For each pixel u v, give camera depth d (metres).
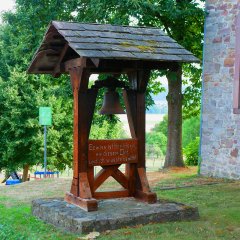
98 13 12.39
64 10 14.06
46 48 7.14
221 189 9.96
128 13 11.87
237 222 6.86
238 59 10.98
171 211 6.70
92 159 6.93
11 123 21.02
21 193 10.01
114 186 10.33
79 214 6.42
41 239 5.80
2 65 22.22
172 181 11.20
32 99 21.28
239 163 11.22
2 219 7.15
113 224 6.23
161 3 12.06
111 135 24.44
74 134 6.97
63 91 14.20
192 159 15.38
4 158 21.48
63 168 23.31
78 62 6.75
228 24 11.45
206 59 12.09
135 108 7.28
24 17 14.72
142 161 7.30
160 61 6.89
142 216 6.45
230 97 11.41
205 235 6.00
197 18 13.05
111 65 6.79
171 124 13.88
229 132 11.47
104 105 7.08
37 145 21.55
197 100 15.55
